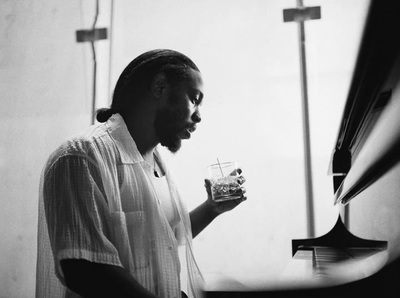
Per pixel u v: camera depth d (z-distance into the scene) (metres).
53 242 0.88
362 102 0.75
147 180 1.06
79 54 3.08
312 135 2.79
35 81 3.12
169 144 1.12
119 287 0.84
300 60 2.84
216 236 2.86
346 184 1.10
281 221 2.82
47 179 0.92
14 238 3.05
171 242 1.06
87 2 3.10
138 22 3.03
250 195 2.86
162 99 1.10
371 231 1.18
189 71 1.12
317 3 2.83
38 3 3.15
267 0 2.91
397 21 0.50
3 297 3.01
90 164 0.94
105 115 1.14
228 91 2.93
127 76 1.13
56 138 3.07
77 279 0.84
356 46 0.58
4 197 3.08
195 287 1.22
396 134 0.65
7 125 3.12
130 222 1.02
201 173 2.92
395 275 0.64
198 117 1.15
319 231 2.75
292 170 2.84
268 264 2.80
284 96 2.88
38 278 1.01
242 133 2.90
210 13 2.97
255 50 2.92
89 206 0.89
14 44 3.15
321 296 0.66
